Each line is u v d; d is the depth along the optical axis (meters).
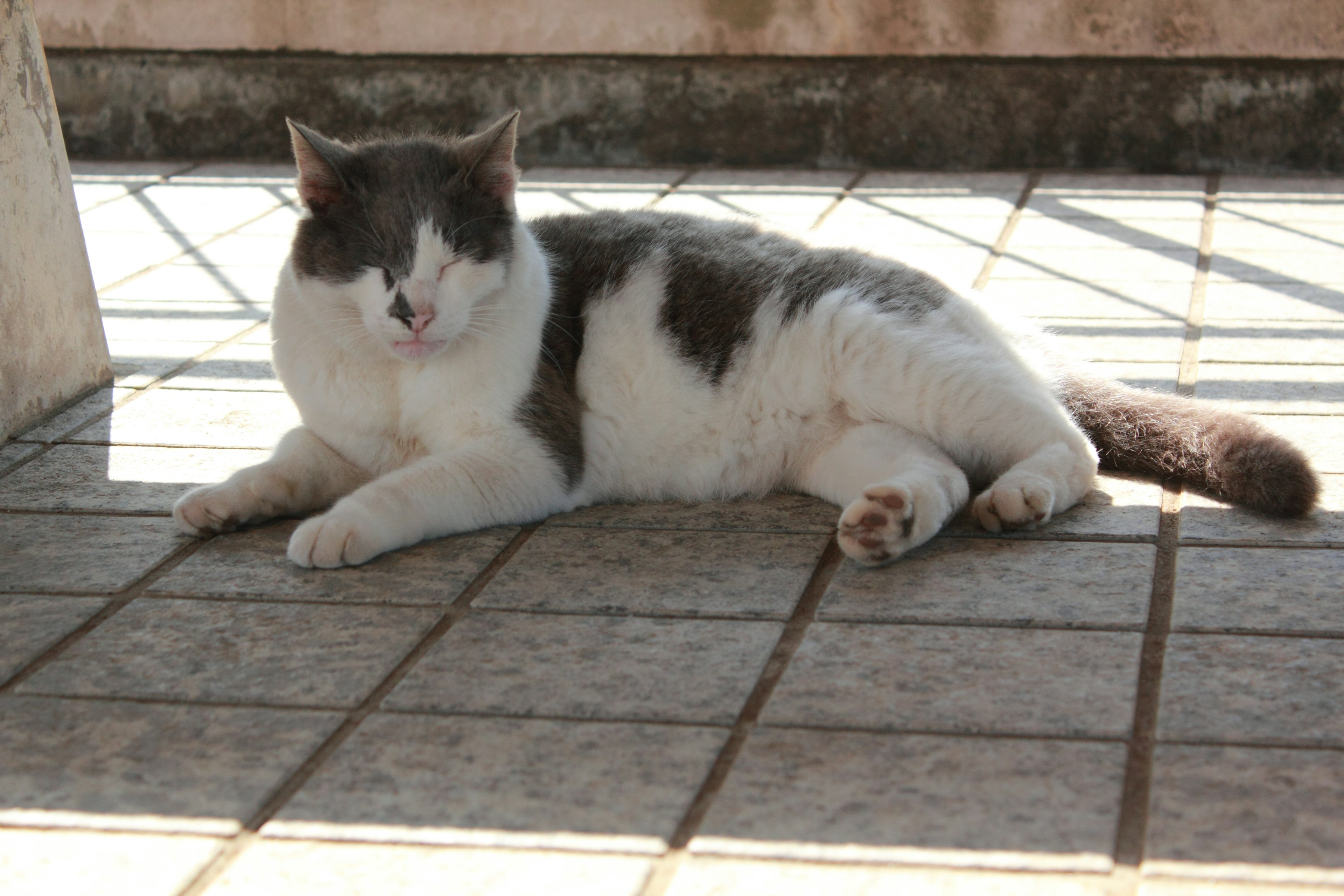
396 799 1.87
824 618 2.41
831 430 3.07
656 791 1.87
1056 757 1.92
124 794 1.90
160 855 1.76
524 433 2.89
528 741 2.02
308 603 2.53
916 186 6.40
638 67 6.89
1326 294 4.45
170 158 7.29
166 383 3.89
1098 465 3.03
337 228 2.78
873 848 1.72
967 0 6.53
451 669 2.26
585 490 3.05
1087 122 6.60
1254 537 2.69
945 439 2.95
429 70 7.01
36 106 3.61
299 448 3.00
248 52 7.13
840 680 2.17
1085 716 2.03
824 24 6.71
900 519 2.56
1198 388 3.60
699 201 6.08
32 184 3.58
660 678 2.21
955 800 1.82
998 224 5.59
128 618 2.48
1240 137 6.47
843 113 6.79
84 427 3.56
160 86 7.19
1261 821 1.75
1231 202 5.88
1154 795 1.81
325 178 2.78
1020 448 2.91
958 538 2.77
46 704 2.16
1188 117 6.50
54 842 1.79
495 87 7.00
